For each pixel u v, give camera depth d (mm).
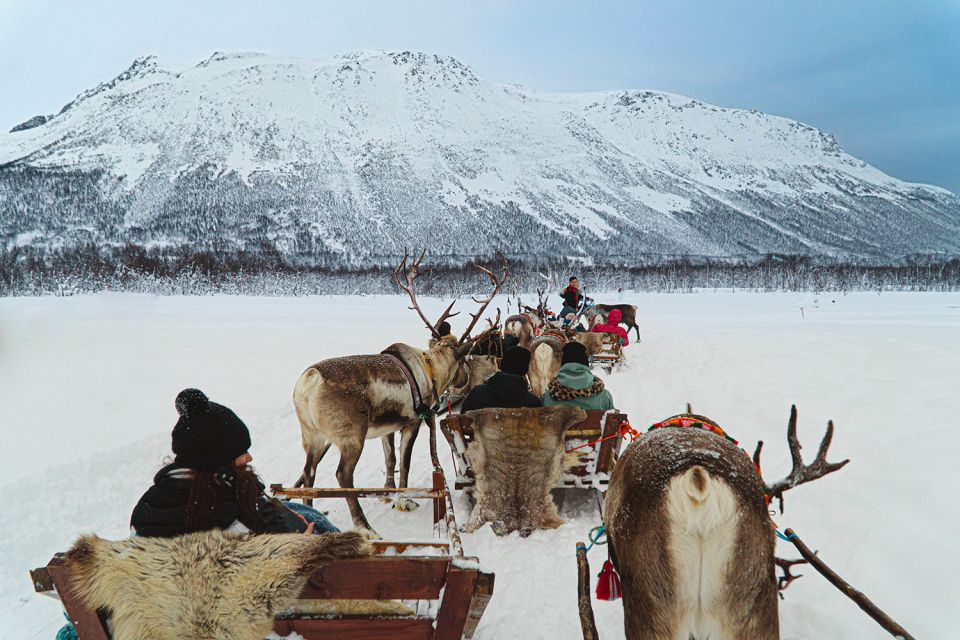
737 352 13406
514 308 34500
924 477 5492
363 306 39500
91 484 6766
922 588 4141
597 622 4117
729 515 2621
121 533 5703
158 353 16141
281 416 10031
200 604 2531
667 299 47219
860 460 6316
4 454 7953
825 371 10609
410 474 7277
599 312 17609
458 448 5660
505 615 4191
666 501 2693
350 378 5480
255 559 2541
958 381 9008
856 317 25312
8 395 11367
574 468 5578
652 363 14172
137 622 2543
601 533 4223
